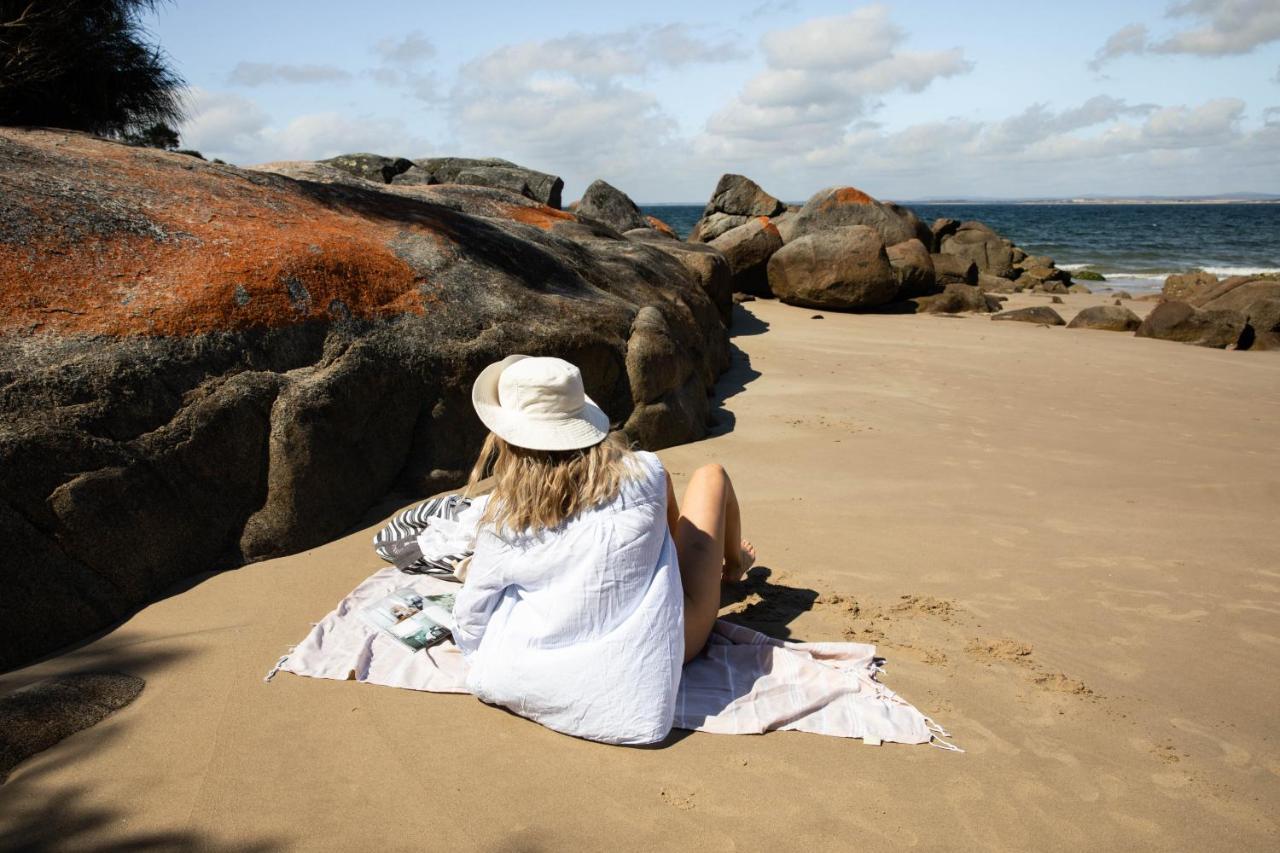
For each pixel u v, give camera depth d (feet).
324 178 29.37
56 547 12.10
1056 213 523.70
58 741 9.68
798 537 16.02
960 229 90.33
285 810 8.65
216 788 8.95
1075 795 9.10
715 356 30.60
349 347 16.26
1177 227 267.80
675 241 45.55
